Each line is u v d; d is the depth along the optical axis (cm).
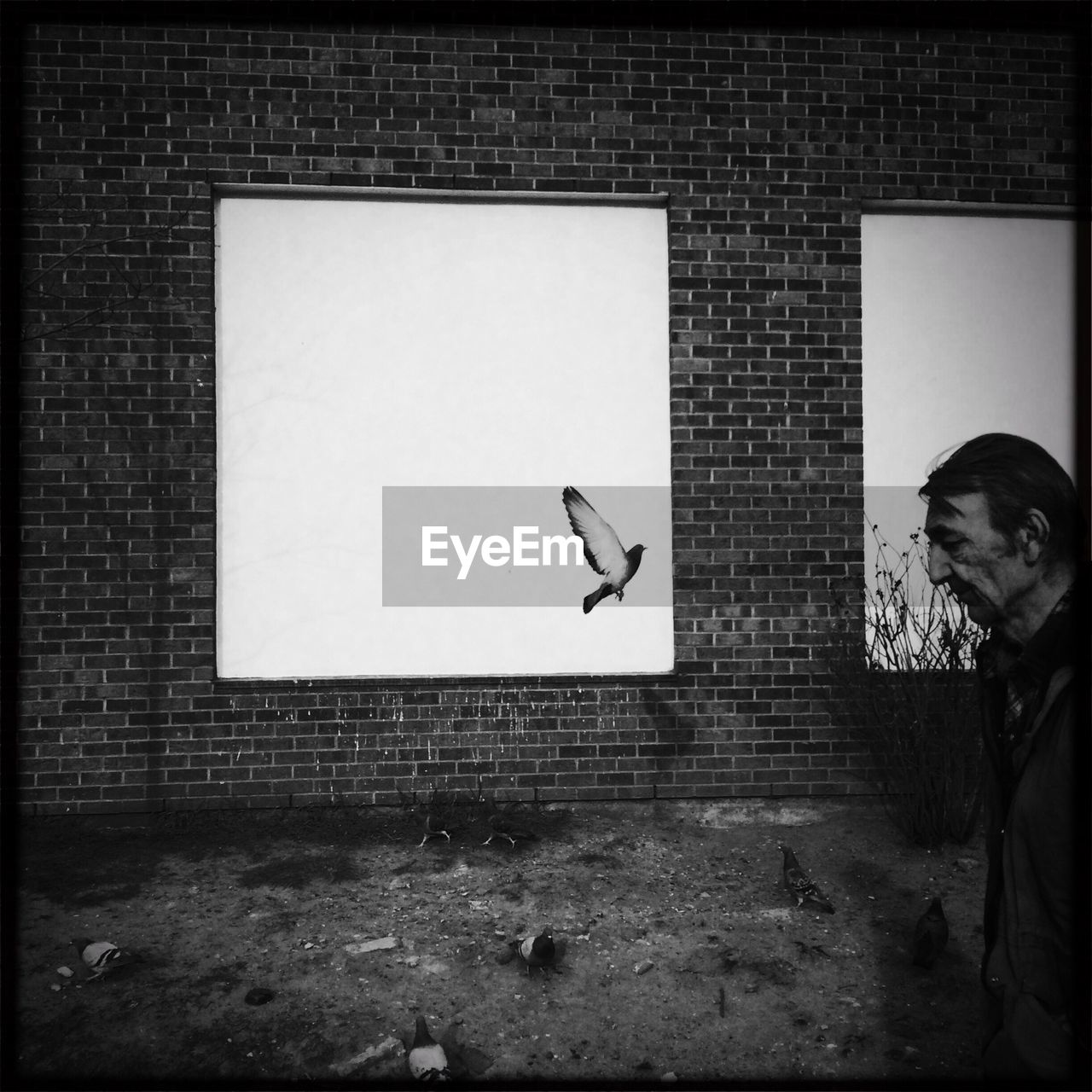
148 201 486
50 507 480
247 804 483
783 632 509
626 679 502
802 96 514
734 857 442
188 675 484
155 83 484
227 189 496
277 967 343
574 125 502
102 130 483
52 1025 307
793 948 359
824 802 501
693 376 510
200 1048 297
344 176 493
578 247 517
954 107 524
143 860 433
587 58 502
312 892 402
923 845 454
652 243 520
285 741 486
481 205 512
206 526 488
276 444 502
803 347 515
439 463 510
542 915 384
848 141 517
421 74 495
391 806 489
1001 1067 249
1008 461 241
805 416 514
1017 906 246
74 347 483
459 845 450
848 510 515
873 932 372
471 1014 317
